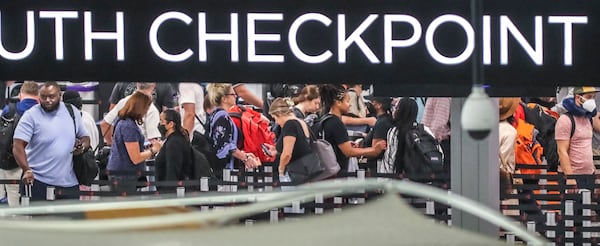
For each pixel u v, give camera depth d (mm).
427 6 16344
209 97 21219
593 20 16484
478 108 11812
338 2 16312
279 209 19438
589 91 21625
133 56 16297
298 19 16312
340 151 21094
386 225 6320
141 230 7098
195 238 6074
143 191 20281
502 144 20938
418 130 20828
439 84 16422
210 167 21094
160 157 20781
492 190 18031
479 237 6398
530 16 16453
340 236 6109
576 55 16484
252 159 21219
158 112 21109
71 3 16203
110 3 16250
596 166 22594
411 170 20828
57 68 16219
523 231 7473
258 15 16312
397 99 20906
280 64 16328
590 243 19938
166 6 16297
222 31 16297
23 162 20500
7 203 20734
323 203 19672
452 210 17953
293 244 5953
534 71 16453
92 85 21625
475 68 12477
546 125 21844
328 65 16328
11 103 21219
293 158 20797
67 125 20703
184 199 8383
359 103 21594
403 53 16375
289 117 20828
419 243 6090
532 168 21344
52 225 6715
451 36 16375
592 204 20234
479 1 16062
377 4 16344
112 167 21016
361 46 16344
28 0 16172
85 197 20438
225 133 21094
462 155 18062
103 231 6449
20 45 16203
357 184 7297
